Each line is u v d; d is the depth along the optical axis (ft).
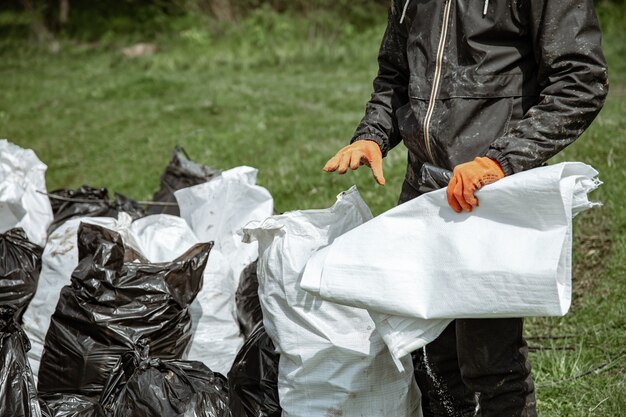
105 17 77.15
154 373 9.85
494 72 8.63
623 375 12.00
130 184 26.53
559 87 8.17
